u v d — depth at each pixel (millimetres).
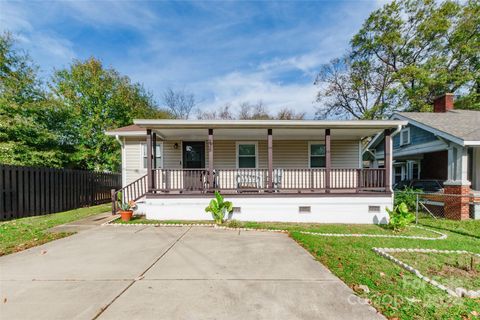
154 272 3494
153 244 4992
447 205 8867
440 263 3893
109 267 3680
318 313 2453
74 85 18422
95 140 18016
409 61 19500
